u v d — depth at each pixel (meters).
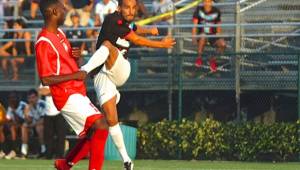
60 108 21.62
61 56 21.38
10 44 50.19
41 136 44.84
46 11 21.39
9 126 45.69
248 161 41.41
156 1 50.78
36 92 45.34
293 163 39.56
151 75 45.72
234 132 41.97
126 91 46.28
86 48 48.09
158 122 43.59
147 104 45.91
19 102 48.28
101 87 26.34
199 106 45.00
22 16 53.19
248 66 44.31
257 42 46.69
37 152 45.66
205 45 46.91
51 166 36.69
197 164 38.50
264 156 41.62
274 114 44.12
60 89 21.47
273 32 47.91
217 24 45.94
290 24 44.00
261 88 44.12
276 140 41.25
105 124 21.53
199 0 49.28
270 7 49.38
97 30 48.47
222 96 44.75
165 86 45.25
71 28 46.91
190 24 48.00
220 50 46.41
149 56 44.53
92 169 21.53
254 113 44.47
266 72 44.06
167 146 43.16
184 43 48.00
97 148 21.48
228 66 44.56
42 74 21.16
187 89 45.00
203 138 42.47
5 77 48.47
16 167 36.03
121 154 26.69
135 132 42.59
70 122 21.77
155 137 43.25
